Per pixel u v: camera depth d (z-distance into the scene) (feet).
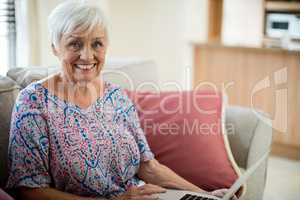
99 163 5.00
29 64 9.84
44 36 9.87
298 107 11.37
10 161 4.60
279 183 10.11
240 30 13.28
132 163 5.45
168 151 6.19
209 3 13.26
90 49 5.00
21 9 9.66
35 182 4.54
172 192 5.35
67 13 4.88
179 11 13.71
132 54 13.58
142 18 13.55
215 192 5.60
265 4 12.86
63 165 4.73
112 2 12.62
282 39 12.37
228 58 12.16
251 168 5.84
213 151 6.11
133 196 5.13
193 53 12.69
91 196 4.98
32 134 4.56
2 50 9.62
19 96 4.73
